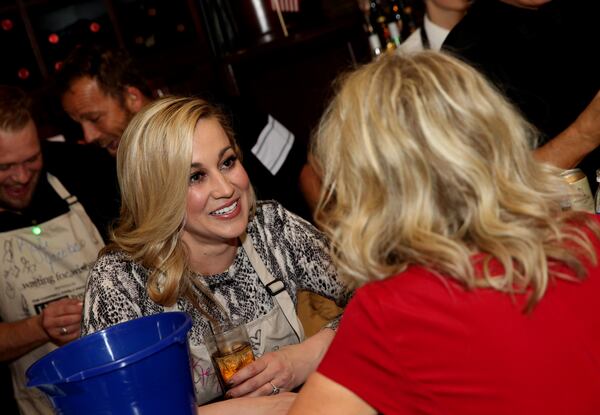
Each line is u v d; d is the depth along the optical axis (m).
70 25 3.58
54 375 1.29
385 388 1.06
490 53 2.24
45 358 1.29
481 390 1.01
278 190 2.79
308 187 2.76
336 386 1.08
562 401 0.99
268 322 1.88
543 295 1.02
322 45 3.49
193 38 3.58
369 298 1.07
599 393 1.00
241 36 3.48
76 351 1.33
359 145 1.08
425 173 1.04
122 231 1.84
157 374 1.15
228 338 1.63
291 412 1.11
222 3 3.51
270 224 1.97
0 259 2.52
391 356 1.04
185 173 1.69
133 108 2.60
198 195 1.71
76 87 2.51
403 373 1.04
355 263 1.09
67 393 1.12
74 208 2.59
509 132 1.08
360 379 1.07
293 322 1.90
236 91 3.36
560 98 2.23
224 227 1.74
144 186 1.73
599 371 1.01
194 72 3.54
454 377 1.02
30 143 2.35
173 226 1.74
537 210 1.04
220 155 1.72
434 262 1.03
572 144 1.91
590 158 2.25
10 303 2.55
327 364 1.10
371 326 1.05
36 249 2.55
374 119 1.07
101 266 1.83
